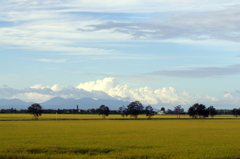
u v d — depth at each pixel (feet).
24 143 166.40
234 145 163.84
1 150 142.72
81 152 143.43
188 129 280.31
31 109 591.78
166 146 158.71
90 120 508.53
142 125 349.82
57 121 457.68
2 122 417.69
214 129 281.74
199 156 131.44
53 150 144.97
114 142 171.83
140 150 145.28
